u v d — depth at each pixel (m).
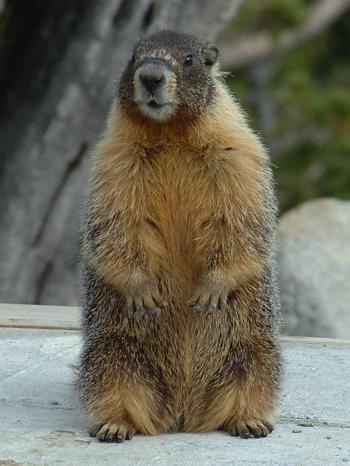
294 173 28.83
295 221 19.20
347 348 13.52
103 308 10.66
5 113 19.95
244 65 30.31
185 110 10.73
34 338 13.50
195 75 11.01
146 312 10.45
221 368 10.70
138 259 10.54
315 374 12.37
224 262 10.58
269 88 30.89
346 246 18.61
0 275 20.02
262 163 10.98
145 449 10.02
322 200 19.88
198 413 10.73
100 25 19.33
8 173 19.95
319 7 30.14
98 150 11.00
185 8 19.44
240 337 10.66
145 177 10.67
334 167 28.89
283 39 29.53
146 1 19.23
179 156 10.73
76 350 13.02
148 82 10.62
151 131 10.70
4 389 11.70
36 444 10.07
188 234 10.70
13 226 19.98
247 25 29.56
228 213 10.62
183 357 10.70
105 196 10.69
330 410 11.23
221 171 10.67
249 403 10.58
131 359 10.58
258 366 10.64
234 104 11.45
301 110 29.92
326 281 17.78
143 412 10.52
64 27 19.52
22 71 19.80
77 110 19.70
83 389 10.64
